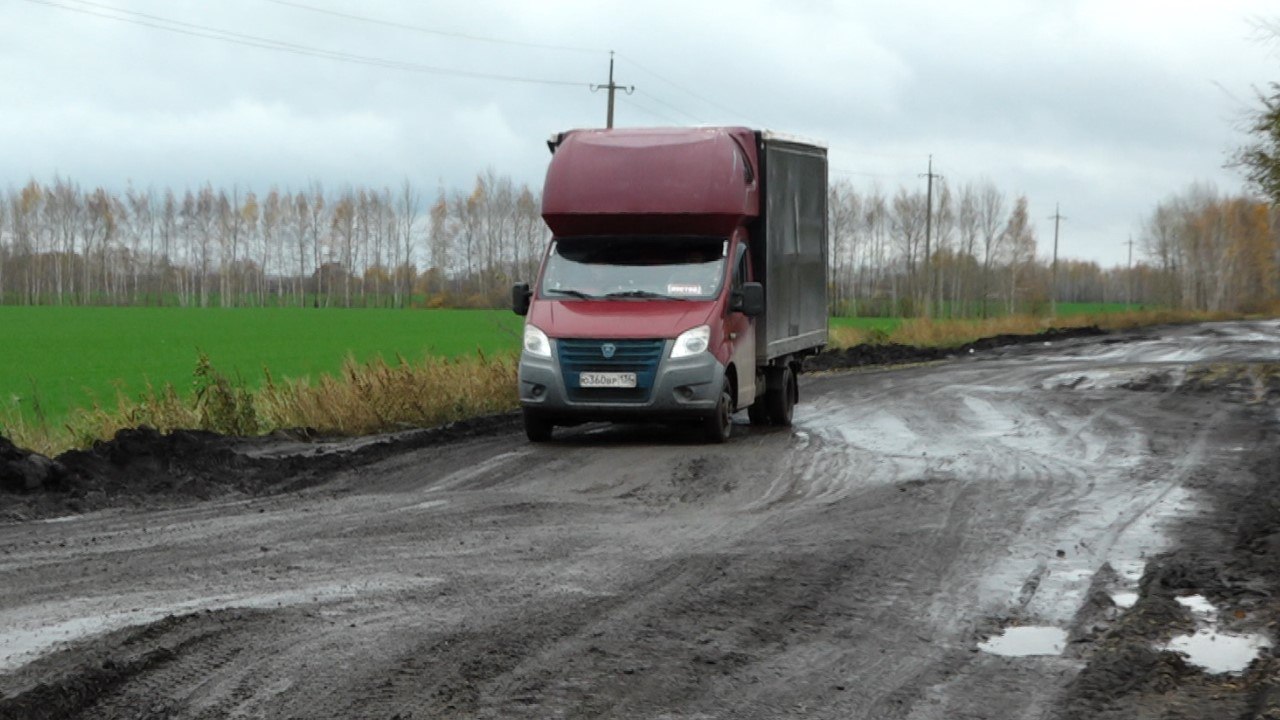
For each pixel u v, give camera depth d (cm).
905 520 1096
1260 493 1237
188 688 593
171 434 1405
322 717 556
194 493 1223
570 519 1091
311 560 897
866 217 12250
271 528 1027
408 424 1877
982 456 1518
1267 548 966
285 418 1831
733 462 1445
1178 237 14700
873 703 598
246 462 1390
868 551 957
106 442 1368
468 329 7350
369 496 1215
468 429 1798
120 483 1261
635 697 594
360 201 14388
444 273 13925
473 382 2141
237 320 8631
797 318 1903
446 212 13925
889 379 2898
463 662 641
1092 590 843
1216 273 14250
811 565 902
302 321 8550
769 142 1764
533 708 573
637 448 1570
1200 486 1292
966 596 823
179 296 14412
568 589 812
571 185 1662
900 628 740
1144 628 743
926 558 938
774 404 1847
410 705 574
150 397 1734
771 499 1220
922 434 1750
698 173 1636
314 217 14650
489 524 1058
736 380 1658
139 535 994
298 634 688
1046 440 1681
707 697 598
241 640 674
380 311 11225
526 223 13638
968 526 1070
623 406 1570
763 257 1748
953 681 636
